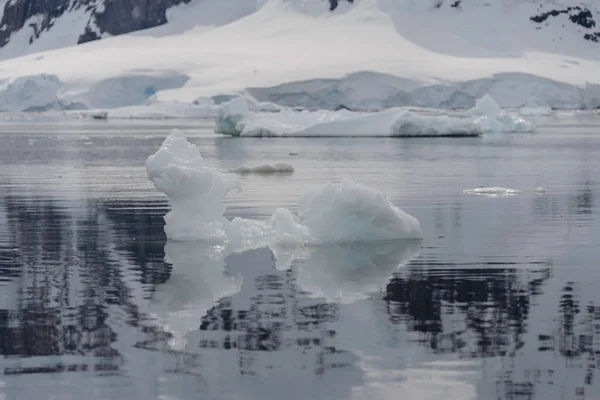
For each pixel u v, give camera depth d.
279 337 23.02
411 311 25.72
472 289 28.66
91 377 20.08
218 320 24.78
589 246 37.00
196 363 20.98
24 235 40.97
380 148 121.00
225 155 107.19
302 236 37.88
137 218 47.00
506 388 19.27
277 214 38.41
